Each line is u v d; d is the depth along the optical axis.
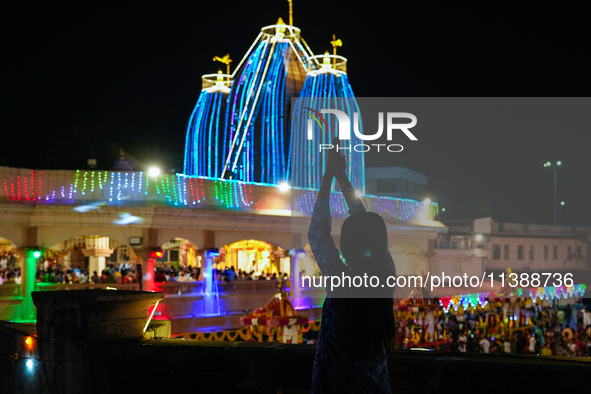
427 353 3.39
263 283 21.34
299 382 3.56
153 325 5.70
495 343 17.16
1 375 5.21
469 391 3.11
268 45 25.08
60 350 4.45
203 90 29.12
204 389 3.86
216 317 19.22
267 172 23.09
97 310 4.28
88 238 25.47
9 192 16.94
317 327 17.83
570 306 19.80
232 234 20.17
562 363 3.00
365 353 2.54
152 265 18.30
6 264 24.39
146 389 4.05
